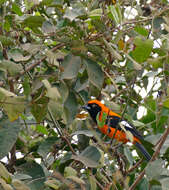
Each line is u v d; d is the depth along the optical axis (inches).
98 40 279.0
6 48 296.2
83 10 272.2
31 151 340.5
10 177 226.7
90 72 264.5
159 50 297.4
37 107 239.9
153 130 351.9
